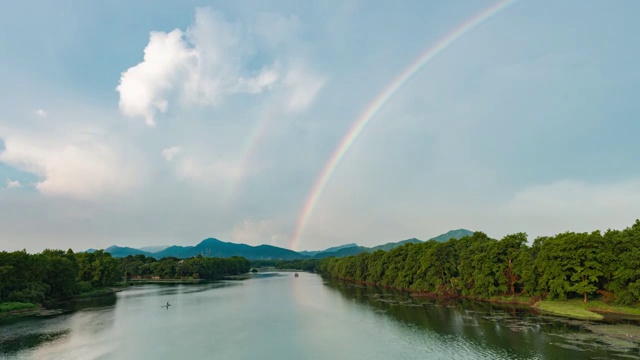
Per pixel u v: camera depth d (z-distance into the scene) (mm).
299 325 94562
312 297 156750
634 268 91500
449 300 133375
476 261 129625
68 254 191750
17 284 133125
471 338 74000
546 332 76188
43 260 148000
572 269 105438
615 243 98688
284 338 80438
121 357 67938
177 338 81938
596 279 98688
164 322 101750
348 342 75625
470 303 123500
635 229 100688
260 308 126562
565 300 107812
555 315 95750
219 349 72625
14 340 81000
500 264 124688
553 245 107938
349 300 142000
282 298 155500
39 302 138500
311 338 79875
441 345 70375
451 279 139750
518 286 129250
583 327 79812
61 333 87938
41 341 80000
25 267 137625
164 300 153500
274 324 96625
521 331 78000
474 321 90438
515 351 64125
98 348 74062
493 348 66562
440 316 99375
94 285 198500
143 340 80375
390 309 115000
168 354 69625
